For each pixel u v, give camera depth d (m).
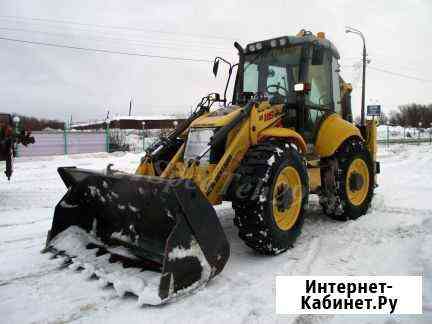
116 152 17.89
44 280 3.33
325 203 5.11
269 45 4.90
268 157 3.69
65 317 2.73
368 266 3.59
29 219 5.54
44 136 17.12
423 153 18.12
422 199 6.55
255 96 4.30
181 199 2.90
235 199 3.60
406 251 3.92
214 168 3.77
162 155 4.30
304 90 4.38
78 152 18.19
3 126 7.77
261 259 3.79
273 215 3.67
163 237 3.29
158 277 3.04
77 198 4.00
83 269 3.46
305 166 4.17
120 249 3.58
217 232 3.13
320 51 4.55
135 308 2.84
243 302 2.92
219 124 3.92
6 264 3.69
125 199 3.45
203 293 3.03
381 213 5.57
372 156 6.26
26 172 11.16
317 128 4.98
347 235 4.54
